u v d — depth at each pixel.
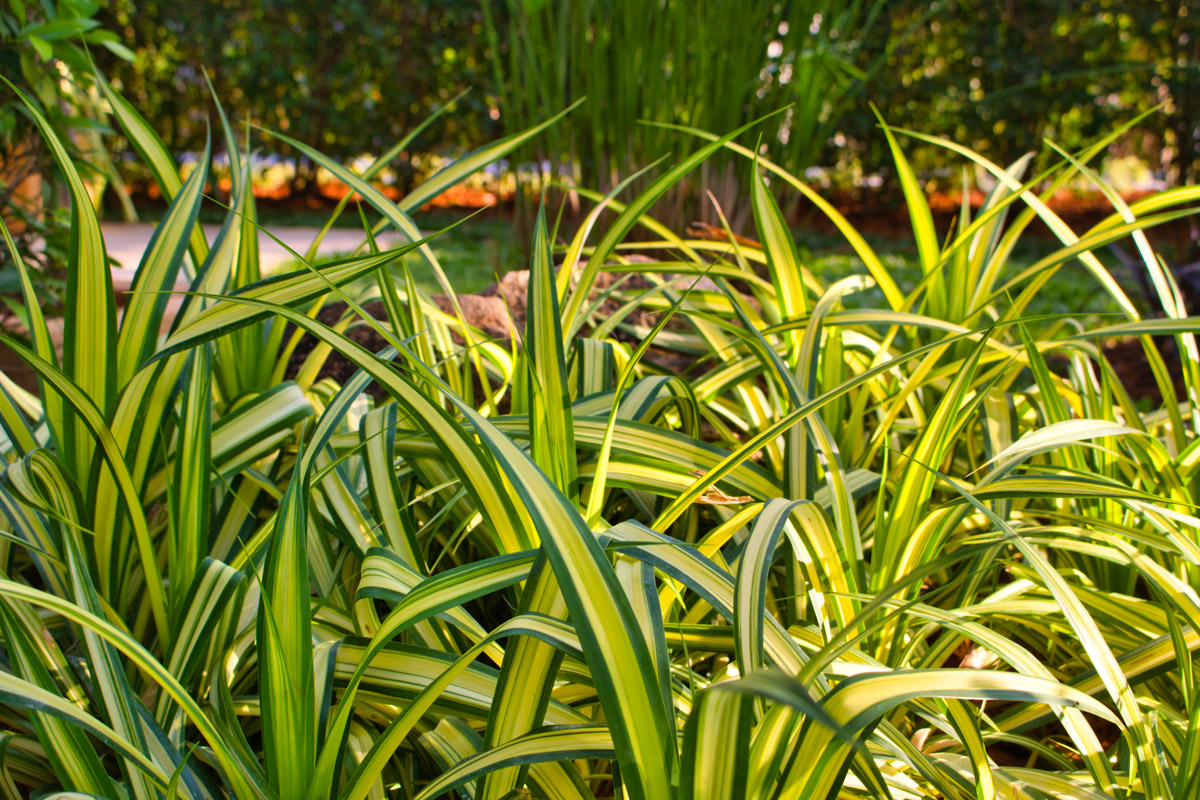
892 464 1.21
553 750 0.80
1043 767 1.07
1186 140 5.91
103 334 0.99
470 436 0.87
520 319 1.87
